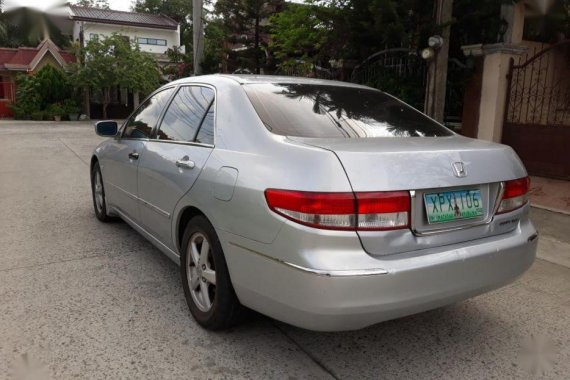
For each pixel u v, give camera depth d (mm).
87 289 3699
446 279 2541
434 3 7270
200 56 12180
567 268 4410
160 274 4023
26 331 3047
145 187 3906
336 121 3102
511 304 3666
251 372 2695
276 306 2514
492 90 7770
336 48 9461
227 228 2742
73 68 26031
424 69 8359
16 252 4508
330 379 2662
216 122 3182
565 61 9344
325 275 2277
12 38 30656
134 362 2748
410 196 2461
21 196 6996
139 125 4395
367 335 3150
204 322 3098
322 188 2332
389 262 2396
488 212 2822
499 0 7496
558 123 8398
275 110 3027
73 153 11938
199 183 3020
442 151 2656
